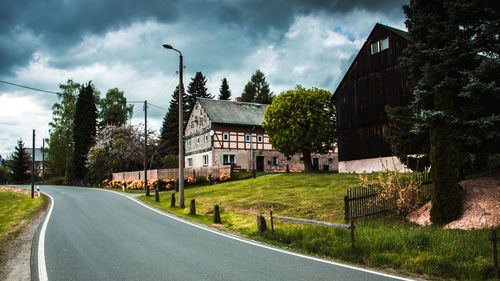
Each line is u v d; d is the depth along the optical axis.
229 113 42.91
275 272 6.22
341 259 7.38
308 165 30.12
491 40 9.81
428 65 10.25
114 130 49.53
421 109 10.29
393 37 22.33
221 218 13.74
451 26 10.05
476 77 9.41
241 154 41.31
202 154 42.28
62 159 55.69
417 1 10.92
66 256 7.55
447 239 7.57
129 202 20.39
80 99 55.22
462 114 9.73
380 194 11.45
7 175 77.12
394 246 7.57
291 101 28.97
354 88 24.86
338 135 25.80
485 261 6.30
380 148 22.44
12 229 11.59
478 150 10.41
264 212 14.20
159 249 8.17
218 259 7.20
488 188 9.88
